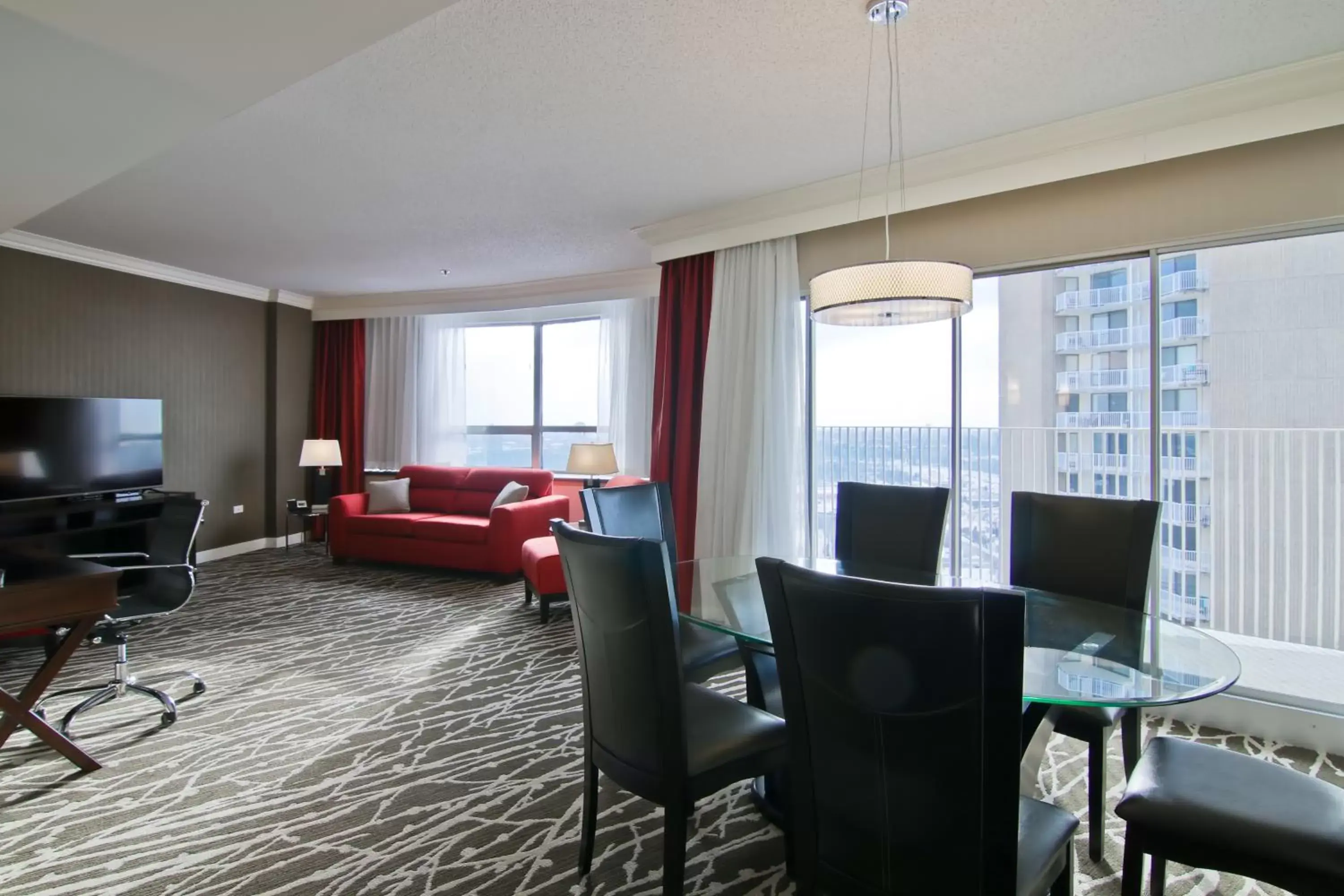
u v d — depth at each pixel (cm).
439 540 502
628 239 437
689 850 181
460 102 249
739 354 379
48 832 187
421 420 647
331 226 405
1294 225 241
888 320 224
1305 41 210
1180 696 133
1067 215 290
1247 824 119
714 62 222
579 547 151
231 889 164
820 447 397
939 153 296
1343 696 270
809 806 121
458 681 299
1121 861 174
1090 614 190
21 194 262
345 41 160
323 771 221
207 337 551
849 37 207
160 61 168
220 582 484
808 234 367
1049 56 218
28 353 425
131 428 463
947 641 99
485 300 597
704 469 391
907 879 109
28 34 155
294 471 638
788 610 115
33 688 216
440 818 194
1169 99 245
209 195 350
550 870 171
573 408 625
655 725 146
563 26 201
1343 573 292
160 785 212
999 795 99
